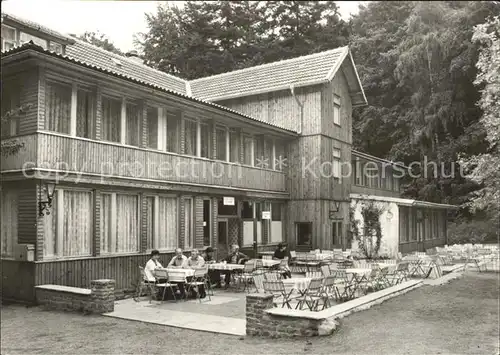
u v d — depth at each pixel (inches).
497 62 585.3
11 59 469.7
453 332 365.7
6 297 500.1
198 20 1386.6
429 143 1662.2
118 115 588.4
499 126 606.2
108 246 555.2
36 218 479.5
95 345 340.5
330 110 973.8
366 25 1950.1
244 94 989.8
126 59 922.1
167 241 639.8
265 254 830.5
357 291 573.0
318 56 1002.1
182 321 412.5
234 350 323.6
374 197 1074.1
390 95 1849.2
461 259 1037.8
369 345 327.3
